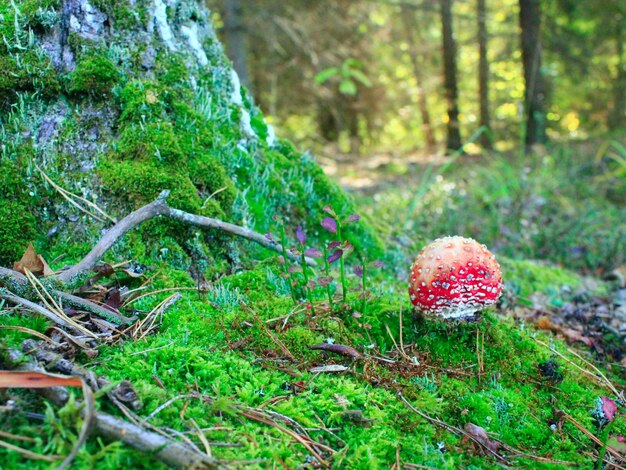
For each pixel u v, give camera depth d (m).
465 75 17.47
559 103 15.55
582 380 2.33
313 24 11.96
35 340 1.79
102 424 1.38
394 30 15.40
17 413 1.44
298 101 12.70
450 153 13.48
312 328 2.21
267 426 1.69
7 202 2.41
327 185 3.36
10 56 2.43
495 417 1.96
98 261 2.21
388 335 2.33
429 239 4.70
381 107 15.70
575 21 12.79
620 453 1.95
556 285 3.88
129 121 2.56
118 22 2.61
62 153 2.51
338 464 1.62
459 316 2.25
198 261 2.56
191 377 1.79
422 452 1.74
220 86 3.14
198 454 1.38
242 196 2.86
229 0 7.97
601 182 7.30
